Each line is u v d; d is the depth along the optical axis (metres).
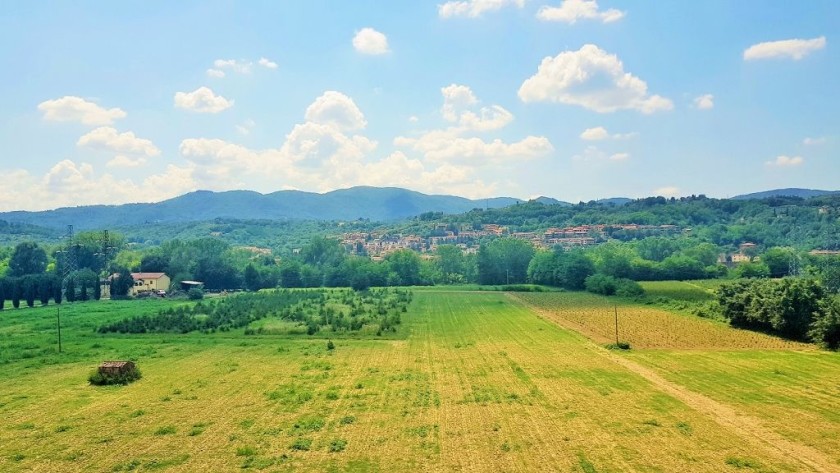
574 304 142.12
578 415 48.16
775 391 56.12
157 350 82.62
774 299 90.56
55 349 82.75
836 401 52.38
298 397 54.38
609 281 168.38
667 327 101.31
